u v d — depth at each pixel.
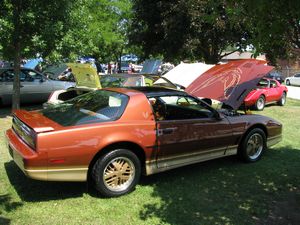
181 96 5.66
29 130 4.65
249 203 4.94
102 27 23.55
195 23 14.89
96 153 4.73
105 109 5.15
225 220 4.44
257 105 13.73
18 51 10.32
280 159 6.95
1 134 8.21
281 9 3.74
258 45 4.20
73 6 10.52
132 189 5.14
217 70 7.11
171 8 15.62
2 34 9.71
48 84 12.97
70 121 4.84
